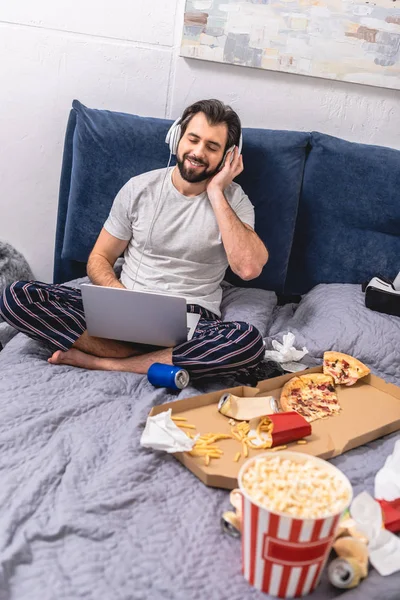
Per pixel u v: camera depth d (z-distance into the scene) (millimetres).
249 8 2311
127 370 1812
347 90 2486
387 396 1788
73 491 1297
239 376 1836
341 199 2365
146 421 1529
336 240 2391
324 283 2406
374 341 1979
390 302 2061
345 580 1113
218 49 2354
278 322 2164
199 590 1101
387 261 2395
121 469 1358
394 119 2555
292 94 2465
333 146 2355
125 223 2117
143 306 1725
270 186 2301
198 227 2051
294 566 1064
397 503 1325
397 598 1104
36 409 1553
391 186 2354
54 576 1096
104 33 2316
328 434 1563
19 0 2234
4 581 1077
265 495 1093
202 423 1556
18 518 1206
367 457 1523
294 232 2408
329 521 1036
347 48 2408
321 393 1752
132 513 1264
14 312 1801
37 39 2289
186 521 1259
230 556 1184
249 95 2449
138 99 2420
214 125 1975
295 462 1199
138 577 1114
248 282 2375
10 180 2438
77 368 1795
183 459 1415
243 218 2117
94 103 2398
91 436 1490
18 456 1398
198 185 2049
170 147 2076
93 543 1180
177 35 2357
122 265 2242
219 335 1796
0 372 1709
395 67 2457
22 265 2504
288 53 2385
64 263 2373
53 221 2510
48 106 2373
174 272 2078
